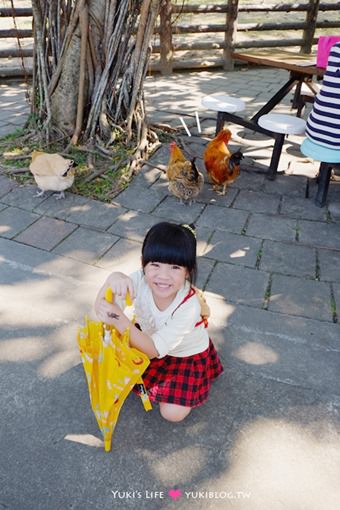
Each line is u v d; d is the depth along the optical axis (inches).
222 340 93.4
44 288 106.9
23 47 325.1
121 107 176.2
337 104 122.3
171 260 61.8
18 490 66.5
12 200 141.5
